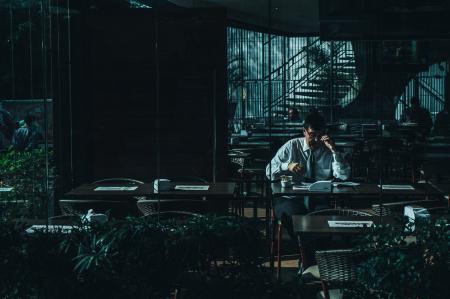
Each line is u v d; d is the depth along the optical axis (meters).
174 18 7.41
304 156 6.68
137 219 3.75
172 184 6.81
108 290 3.59
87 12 7.46
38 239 3.66
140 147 7.51
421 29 8.40
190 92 7.45
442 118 13.49
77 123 7.51
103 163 7.54
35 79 7.84
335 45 16.31
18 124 7.55
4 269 3.62
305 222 4.86
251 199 6.32
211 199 6.36
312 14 14.60
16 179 7.10
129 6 9.34
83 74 7.49
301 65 16.44
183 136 7.48
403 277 3.24
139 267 3.53
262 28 15.36
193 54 7.41
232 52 15.91
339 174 6.59
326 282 4.05
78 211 5.75
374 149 10.37
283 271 6.13
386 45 12.02
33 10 7.88
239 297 3.54
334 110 16.02
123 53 7.45
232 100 15.92
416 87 15.37
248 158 9.51
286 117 15.69
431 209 5.29
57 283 3.60
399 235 3.39
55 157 7.43
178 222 3.82
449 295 3.26
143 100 7.48
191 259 3.50
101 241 3.55
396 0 8.47
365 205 7.80
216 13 7.38
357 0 8.61
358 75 15.98
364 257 3.80
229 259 3.59
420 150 10.23
